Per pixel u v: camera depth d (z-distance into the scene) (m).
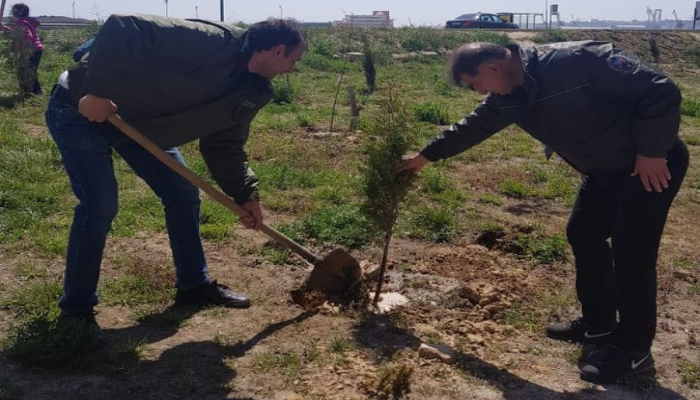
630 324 3.77
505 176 8.73
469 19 40.12
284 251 5.61
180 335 4.17
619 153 3.58
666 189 3.58
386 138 4.38
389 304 4.66
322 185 7.81
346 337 4.21
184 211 4.42
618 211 3.70
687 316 4.75
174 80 3.60
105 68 3.47
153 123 3.76
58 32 21.39
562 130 3.59
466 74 3.62
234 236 5.95
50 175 7.31
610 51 3.47
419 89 17.62
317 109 13.62
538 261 5.63
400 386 3.62
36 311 4.33
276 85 14.70
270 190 7.52
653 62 27.83
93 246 3.89
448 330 4.37
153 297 4.64
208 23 3.77
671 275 5.46
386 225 4.53
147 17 3.55
